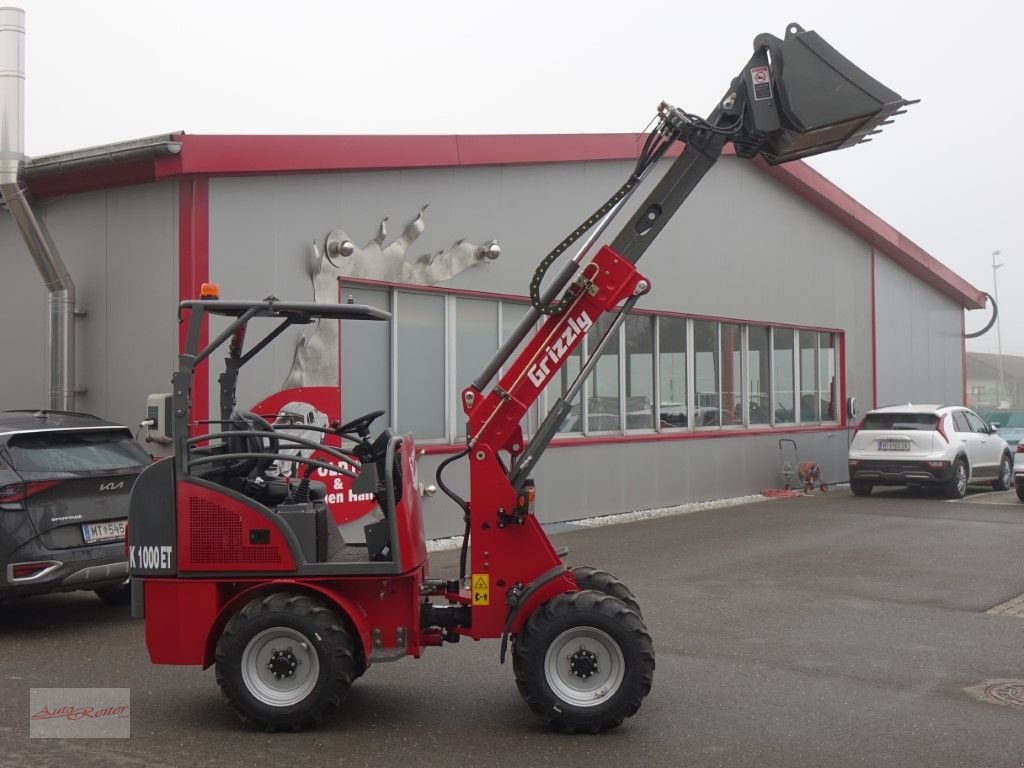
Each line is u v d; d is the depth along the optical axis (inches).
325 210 462.0
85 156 418.9
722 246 732.7
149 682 262.8
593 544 506.6
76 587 311.4
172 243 421.1
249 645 220.5
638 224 251.3
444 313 524.7
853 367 901.2
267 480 254.5
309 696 219.3
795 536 534.6
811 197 826.8
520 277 560.1
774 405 802.2
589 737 218.7
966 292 1083.3
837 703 243.1
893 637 310.3
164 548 227.0
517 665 222.4
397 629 228.5
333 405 452.1
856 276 908.0
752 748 211.3
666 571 427.2
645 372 668.1
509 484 231.6
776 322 793.6
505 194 550.0
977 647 298.0
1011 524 583.2
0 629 323.3
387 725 227.5
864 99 247.9
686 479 689.6
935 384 1051.9
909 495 766.5
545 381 238.1
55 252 436.8
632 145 612.4
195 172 412.5
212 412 414.9
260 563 224.8
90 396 445.7
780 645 300.5
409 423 504.7
